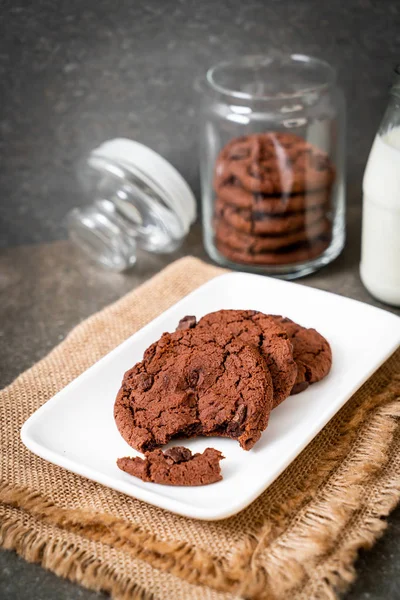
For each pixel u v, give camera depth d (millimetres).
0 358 634
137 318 647
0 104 713
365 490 502
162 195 699
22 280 722
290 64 701
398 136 603
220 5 695
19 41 691
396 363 590
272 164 660
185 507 471
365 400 558
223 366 528
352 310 599
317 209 676
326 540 471
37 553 484
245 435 504
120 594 461
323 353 562
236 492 486
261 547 472
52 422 529
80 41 698
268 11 701
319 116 675
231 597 453
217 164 684
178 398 523
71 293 704
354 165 775
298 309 610
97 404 544
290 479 511
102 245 723
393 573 472
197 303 615
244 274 632
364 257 651
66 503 504
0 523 496
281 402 533
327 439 536
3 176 744
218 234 697
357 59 727
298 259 683
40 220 769
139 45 706
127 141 714
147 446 515
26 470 524
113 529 484
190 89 730
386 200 605
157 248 744
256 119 671
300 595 453
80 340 624
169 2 691
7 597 471
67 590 472
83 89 718
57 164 746
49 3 681
